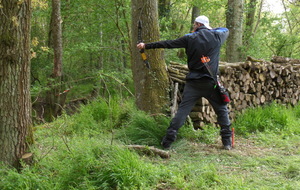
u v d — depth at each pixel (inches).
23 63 147.6
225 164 167.5
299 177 145.9
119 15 434.6
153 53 230.7
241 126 240.2
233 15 452.8
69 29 494.6
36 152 153.7
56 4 405.4
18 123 148.2
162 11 517.0
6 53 142.0
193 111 230.2
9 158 146.2
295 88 342.3
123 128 214.1
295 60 374.9
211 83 185.0
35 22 532.4
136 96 237.6
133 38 236.7
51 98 402.3
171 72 246.4
